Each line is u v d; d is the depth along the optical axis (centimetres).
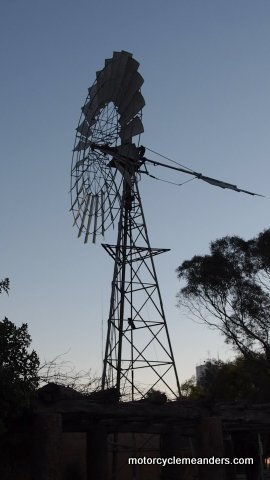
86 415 1291
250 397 4156
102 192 2323
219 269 3253
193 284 3341
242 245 3316
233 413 1524
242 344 3300
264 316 3212
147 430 1753
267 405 1552
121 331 2197
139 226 2353
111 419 1452
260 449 2661
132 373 2125
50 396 1198
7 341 1167
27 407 1129
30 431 1248
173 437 1812
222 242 3356
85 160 2367
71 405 1224
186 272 3406
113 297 2259
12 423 1218
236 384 4400
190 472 2102
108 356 2180
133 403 1323
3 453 1355
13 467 1380
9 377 1126
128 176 2331
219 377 4547
